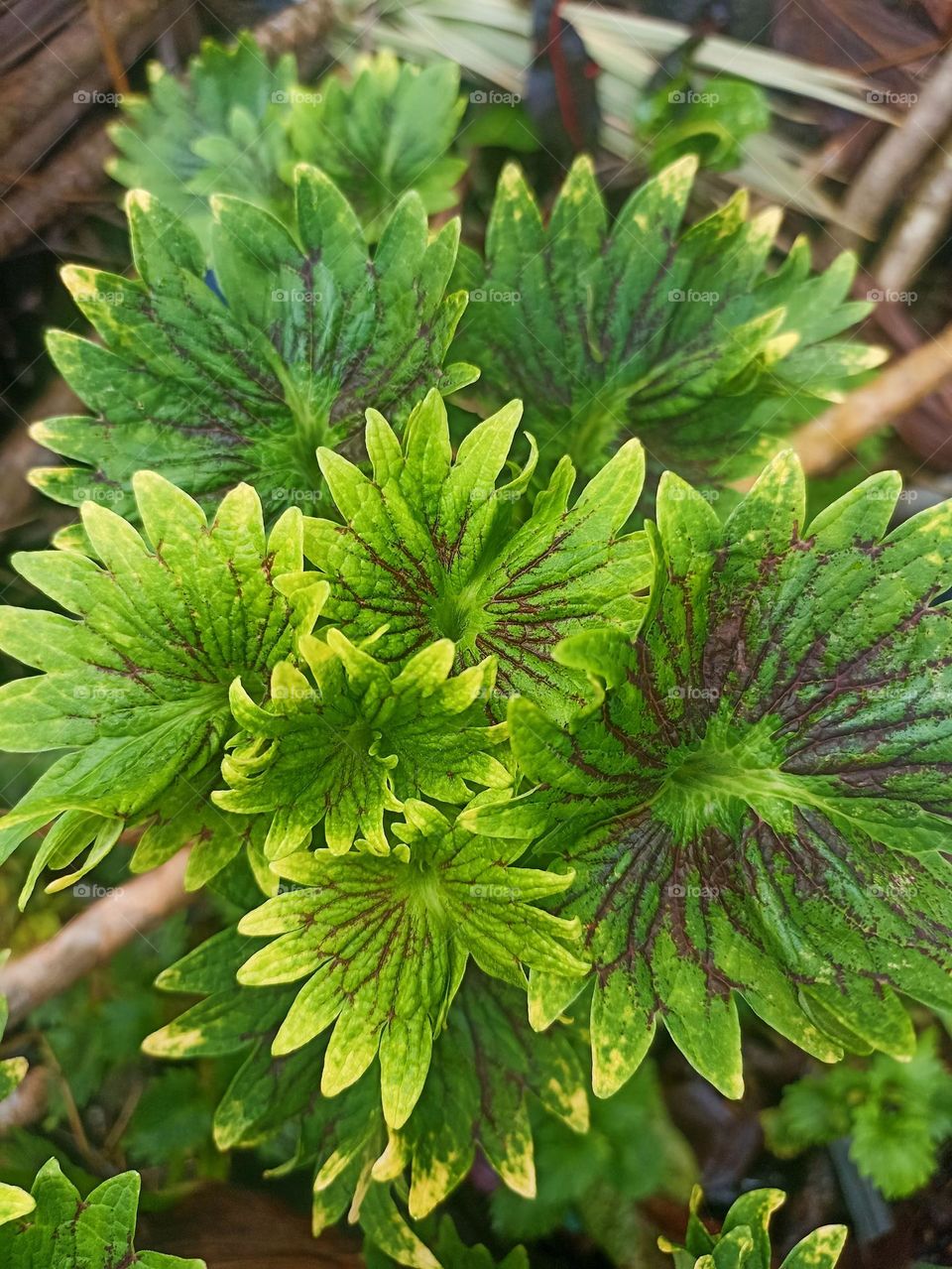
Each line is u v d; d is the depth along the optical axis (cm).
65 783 13
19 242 22
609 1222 21
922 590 13
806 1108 21
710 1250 18
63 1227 15
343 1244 21
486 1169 21
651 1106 21
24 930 22
